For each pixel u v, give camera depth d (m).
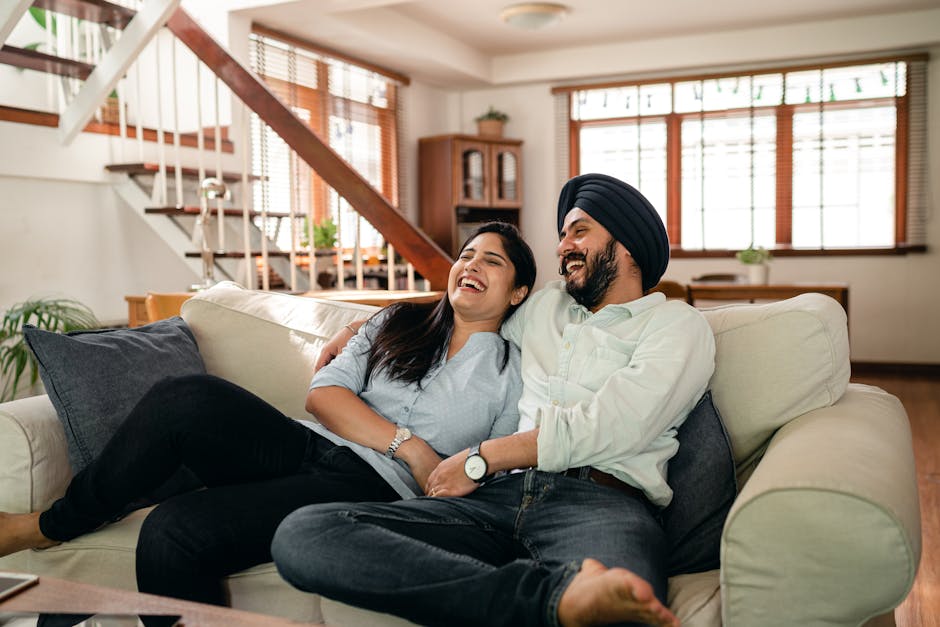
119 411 1.71
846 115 6.03
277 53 5.14
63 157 3.79
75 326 3.51
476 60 6.36
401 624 1.27
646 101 6.50
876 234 6.04
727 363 1.63
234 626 0.99
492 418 1.67
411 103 6.50
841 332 1.60
